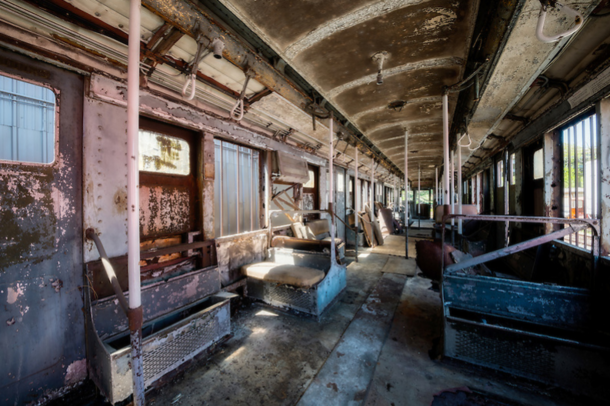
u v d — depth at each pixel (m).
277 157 3.93
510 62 1.86
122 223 1.98
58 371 1.62
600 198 2.25
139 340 1.20
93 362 1.69
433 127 4.49
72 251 1.70
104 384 1.57
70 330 1.68
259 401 1.60
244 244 3.39
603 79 2.10
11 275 1.44
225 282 3.06
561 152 3.25
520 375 1.74
